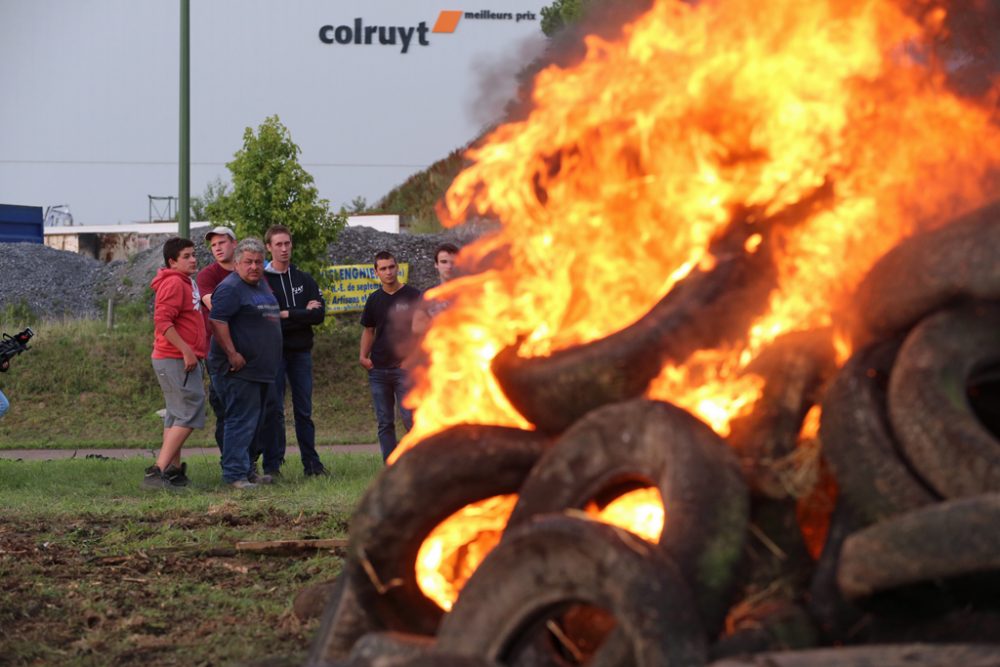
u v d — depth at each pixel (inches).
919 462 229.6
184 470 762.8
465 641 223.9
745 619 230.4
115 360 1467.8
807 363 263.0
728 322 283.4
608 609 205.3
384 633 248.8
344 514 598.2
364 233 2022.6
